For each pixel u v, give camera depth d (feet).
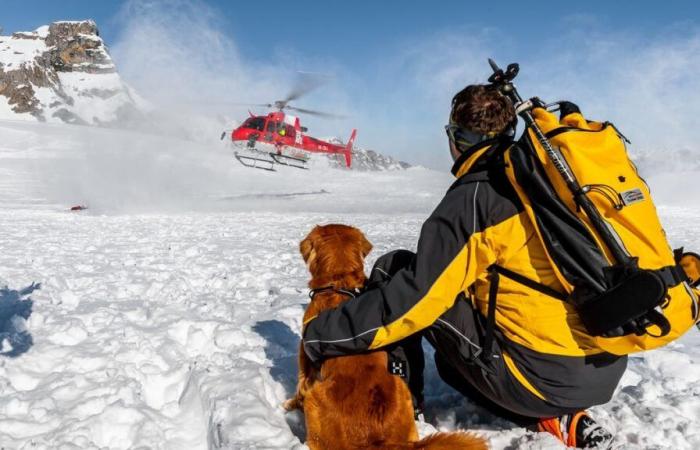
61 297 15.74
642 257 5.85
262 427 7.90
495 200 6.42
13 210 52.80
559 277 6.15
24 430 8.32
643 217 5.92
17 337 12.10
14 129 173.17
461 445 6.23
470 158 6.89
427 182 128.98
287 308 14.76
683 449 7.87
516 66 7.00
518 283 6.56
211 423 8.39
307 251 8.61
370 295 7.00
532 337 6.61
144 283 17.93
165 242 29.50
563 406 6.91
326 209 69.05
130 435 8.54
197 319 13.71
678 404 9.05
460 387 8.48
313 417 7.07
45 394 9.36
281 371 10.52
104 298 16.26
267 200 82.17
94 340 12.06
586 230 5.89
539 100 6.96
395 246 27.78
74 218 44.73
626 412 8.59
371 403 6.78
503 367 6.95
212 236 32.94
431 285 6.59
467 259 6.54
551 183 6.04
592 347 6.50
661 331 5.80
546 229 6.10
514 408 7.30
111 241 29.58
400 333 6.85
